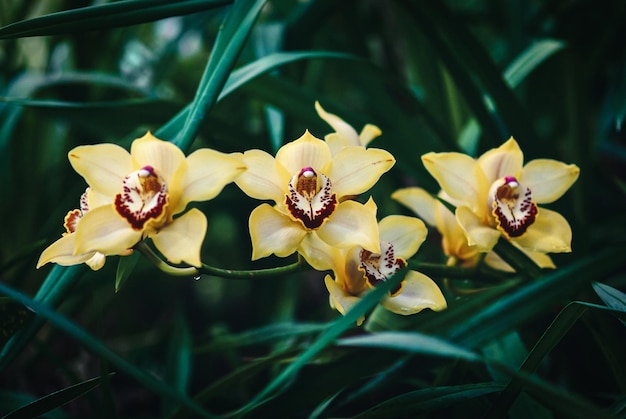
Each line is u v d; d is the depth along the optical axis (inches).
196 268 20.8
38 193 35.0
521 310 21.7
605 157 41.3
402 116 33.8
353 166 21.6
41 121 35.0
